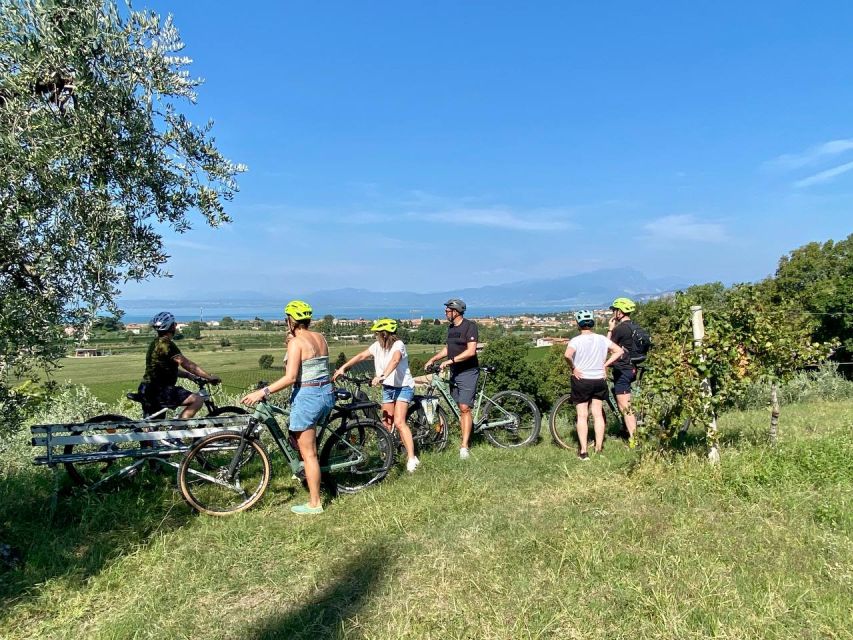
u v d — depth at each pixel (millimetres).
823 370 14555
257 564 4250
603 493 5133
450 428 8320
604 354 6891
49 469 6398
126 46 4309
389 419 6980
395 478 6152
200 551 4484
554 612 3238
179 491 5465
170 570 4188
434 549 4195
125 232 4414
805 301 23031
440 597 3502
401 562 4066
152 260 4754
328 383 5469
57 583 4039
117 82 4262
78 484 5855
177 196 4809
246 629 3377
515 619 3219
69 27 4035
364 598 3605
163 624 3477
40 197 4074
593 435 8336
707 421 5656
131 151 4457
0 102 4023
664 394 5746
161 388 6293
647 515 4465
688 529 4168
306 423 5246
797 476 5117
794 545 3881
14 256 4180
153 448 5727
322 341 5480
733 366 5688
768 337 5910
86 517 5117
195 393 6418
